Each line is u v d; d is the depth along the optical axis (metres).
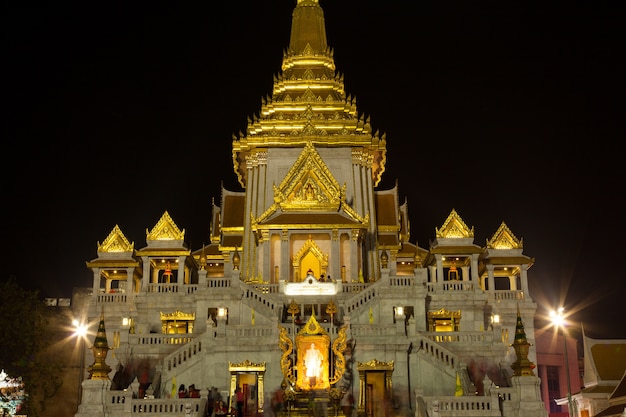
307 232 75.19
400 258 85.56
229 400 53.28
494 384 53.09
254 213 82.56
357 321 62.19
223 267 86.56
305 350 52.28
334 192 77.75
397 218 85.38
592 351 73.75
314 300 65.56
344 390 53.81
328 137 84.75
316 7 98.88
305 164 79.06
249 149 86.31
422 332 58.59
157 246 73.62
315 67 95.00
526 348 50.16
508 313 70.69
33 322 56.81
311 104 89.50
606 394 70.50
